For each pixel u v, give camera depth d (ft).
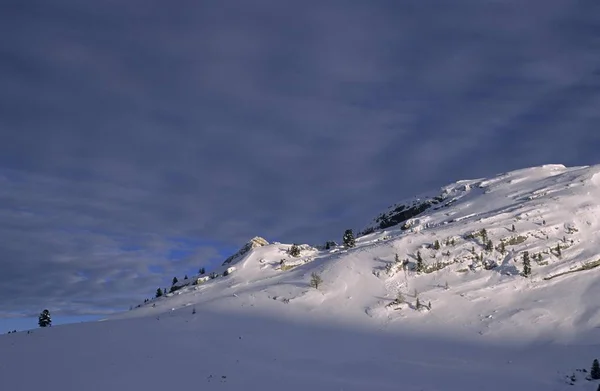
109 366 239.09
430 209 638.94
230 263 587.27
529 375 242.78
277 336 317.83
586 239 444.55
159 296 553.23
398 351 291.79
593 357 264.52
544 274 400.88
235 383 217.77
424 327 336.90
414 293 389.60
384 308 365.81
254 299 400.67
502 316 343.87
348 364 262.88
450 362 269.85
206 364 249.75
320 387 217.56
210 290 477.77
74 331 325.42
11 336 316.40
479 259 425.69
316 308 377.09
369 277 418.31
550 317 337.11
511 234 447.42
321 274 435.94
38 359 254.68
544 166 653.71
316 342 307.58
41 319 459.73
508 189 590.14
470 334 321.73
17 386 209.15
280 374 237.86
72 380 216.33
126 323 349.41
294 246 551.59
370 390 213.87
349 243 545.85
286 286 424.05
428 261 428.97
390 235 560.20
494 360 273.75
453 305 368.89
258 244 624.18
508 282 395.14
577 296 367.25
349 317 358.23
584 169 596.70
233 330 327.88
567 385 224.12
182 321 352.08
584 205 488.02
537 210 482.28
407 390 215.51
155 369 235.61
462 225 481.87
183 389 205.77
